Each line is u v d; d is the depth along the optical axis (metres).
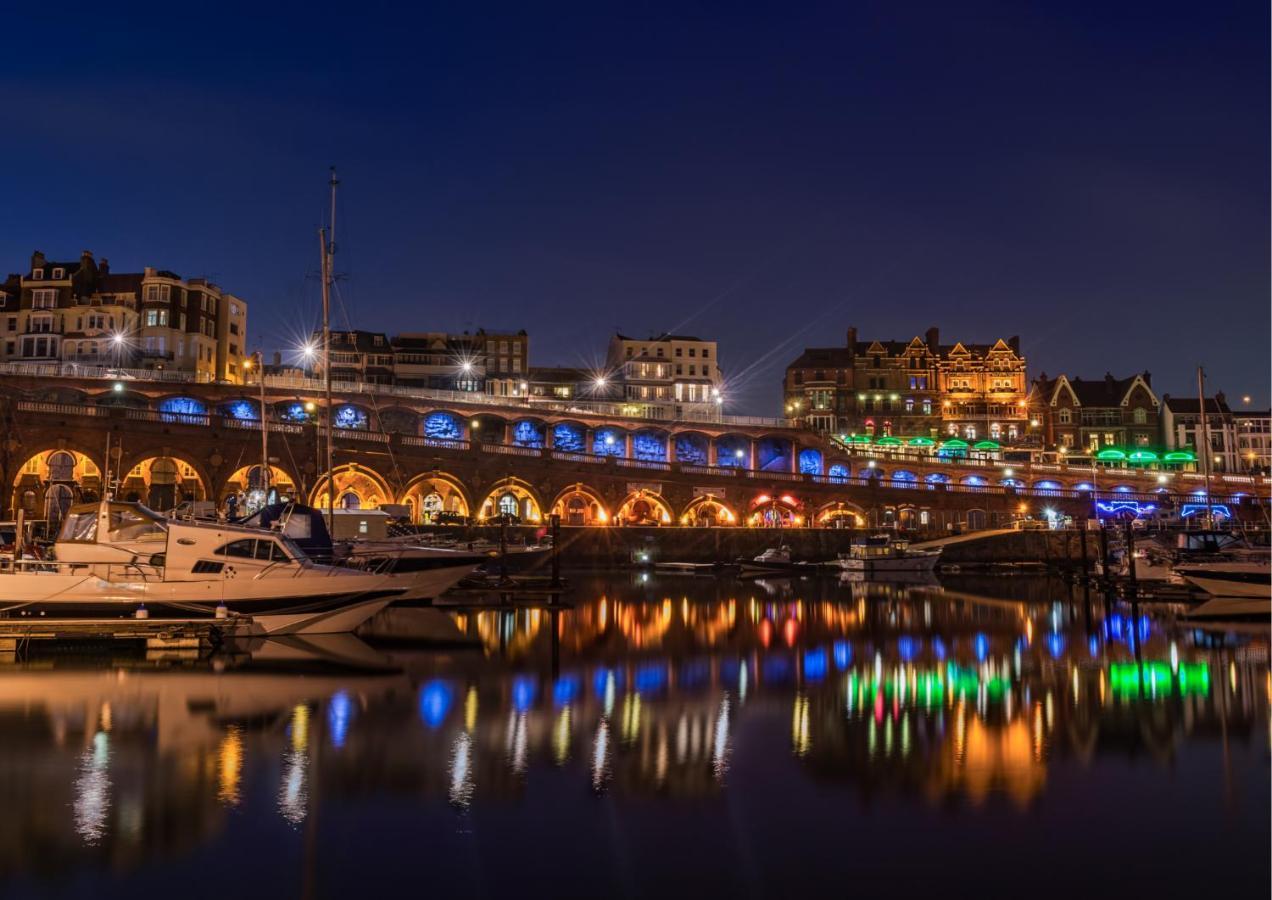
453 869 13.51
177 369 97.81
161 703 23.34
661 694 25.30
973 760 18.88
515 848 14.23
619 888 12.97
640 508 95.69
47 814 15.35
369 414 92.56
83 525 32.03
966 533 99.62
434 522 78.62
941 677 28.17
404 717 22.19
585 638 36.75
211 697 24.11
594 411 110.56
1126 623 42.75
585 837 14.67
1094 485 116.25
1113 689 26.25
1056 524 108.75
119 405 79.12
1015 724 21.94
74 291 96.44
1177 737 20.64
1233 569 46.34
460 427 97.81
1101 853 14.20
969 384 137.00
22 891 12.65
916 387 136.38
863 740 20.44
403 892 12.77
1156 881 13.32
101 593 31.44
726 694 25.38
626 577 76.44
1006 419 135.50
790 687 26.47
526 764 18.41
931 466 116.19
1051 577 81.88
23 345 93.12
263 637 33.44
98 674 27.14
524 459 87.31
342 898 12.59
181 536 32.06
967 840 14.69
